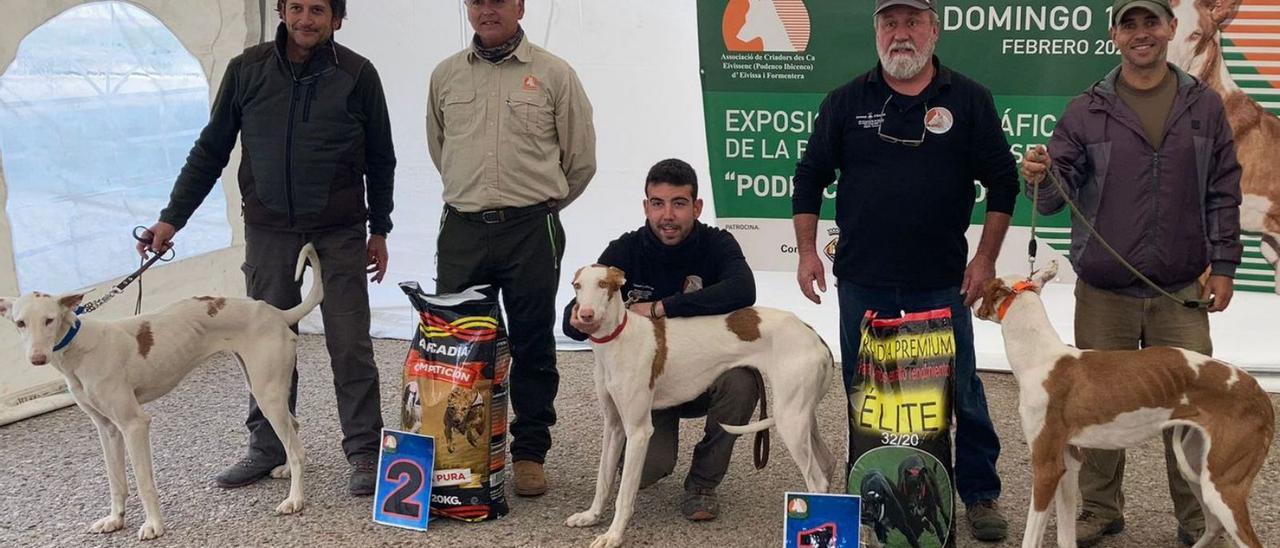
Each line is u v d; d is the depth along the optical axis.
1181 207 3.32
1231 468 2.98
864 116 3.46
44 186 5.22
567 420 5.07
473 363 3.74
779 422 3.54
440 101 4.09
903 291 3.51
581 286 3.48
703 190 5.89
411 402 3.81
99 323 3.62
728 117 5.69
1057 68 5.28
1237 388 2.99
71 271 5.38
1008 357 3.23
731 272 3.74
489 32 3.87
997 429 4.83
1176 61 5.10
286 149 3.98
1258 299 5.32
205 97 6.08
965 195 3.47
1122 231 3.37
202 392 5.59
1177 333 3.39
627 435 3.58
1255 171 5.11
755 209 5.79
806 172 3.69
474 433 3.76
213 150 4.15
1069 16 5.21
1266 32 4.93
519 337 4.09
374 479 4.07
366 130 4.16
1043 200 3.47
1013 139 5.43
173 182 5.97
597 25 5.73
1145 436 3.09
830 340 5.88
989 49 5.34
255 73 4.02
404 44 5.96
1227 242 3.36
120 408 3.62
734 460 4.47
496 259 3.99
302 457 3.98
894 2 3.28
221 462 4.52
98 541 3.70
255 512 3.94
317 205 4.02
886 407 3.37
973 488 3.67
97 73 5.44
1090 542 3.56
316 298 4.05
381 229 4.38
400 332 6.59
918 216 3.42
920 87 3.42
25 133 5.11
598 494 3.76
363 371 4.17
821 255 5.81
